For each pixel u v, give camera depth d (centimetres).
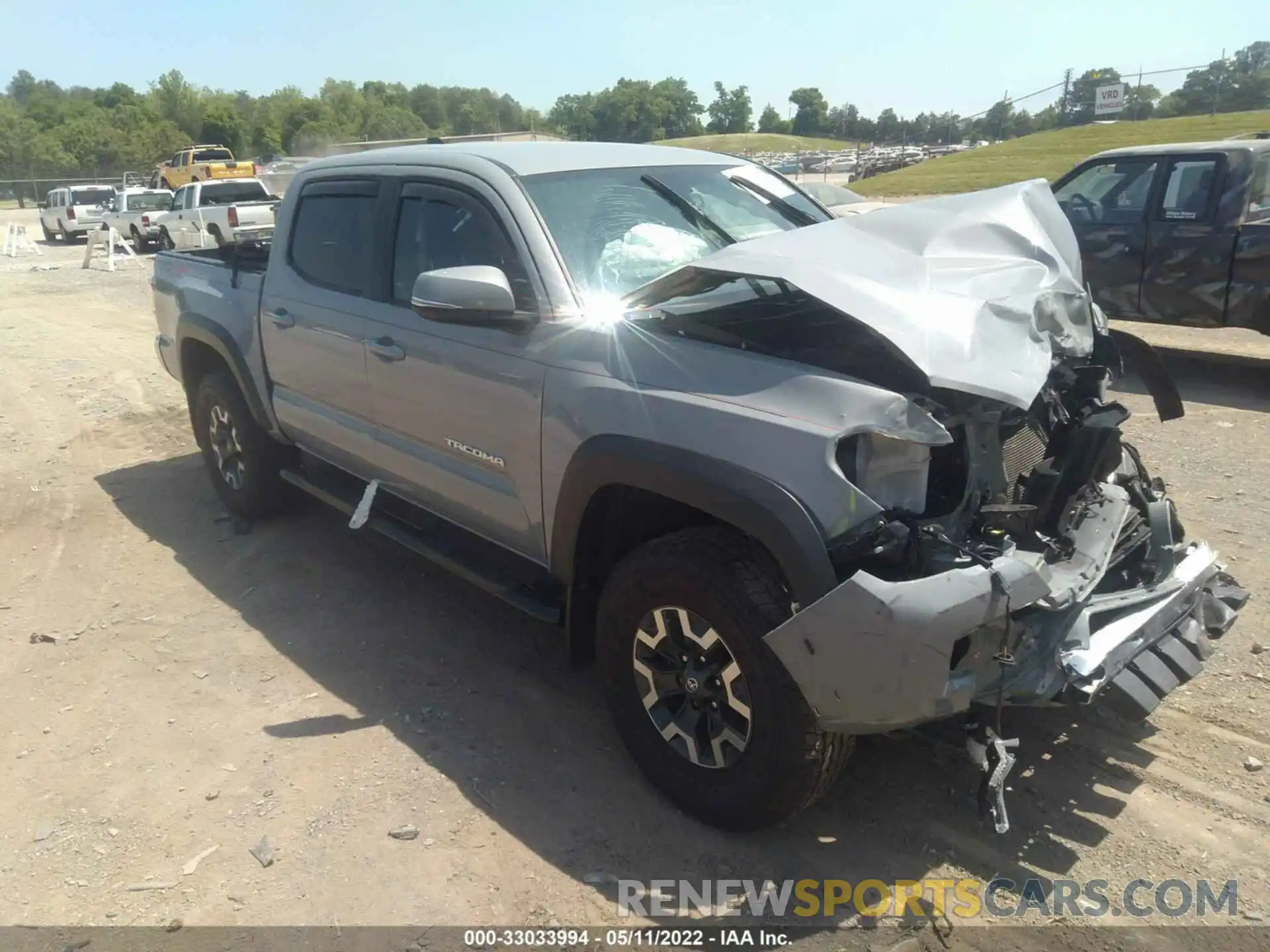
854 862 286
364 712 370
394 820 309
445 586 473
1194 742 330
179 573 500
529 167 371
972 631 242
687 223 380
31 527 571
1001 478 281
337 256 434
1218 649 381
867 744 339
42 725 371
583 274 338
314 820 311
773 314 308
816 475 251
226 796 324
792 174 4028
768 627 263
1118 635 276
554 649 412
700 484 270
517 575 376
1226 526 491
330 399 440
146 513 585
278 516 557
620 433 295
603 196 370
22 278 1891
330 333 425
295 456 536
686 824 303
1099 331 349
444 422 370
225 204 2112
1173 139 3189
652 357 299
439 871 287
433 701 375
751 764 278
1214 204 781
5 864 298
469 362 350
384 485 429
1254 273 766
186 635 435
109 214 2522
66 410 818
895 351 266
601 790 320
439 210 381
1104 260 848
